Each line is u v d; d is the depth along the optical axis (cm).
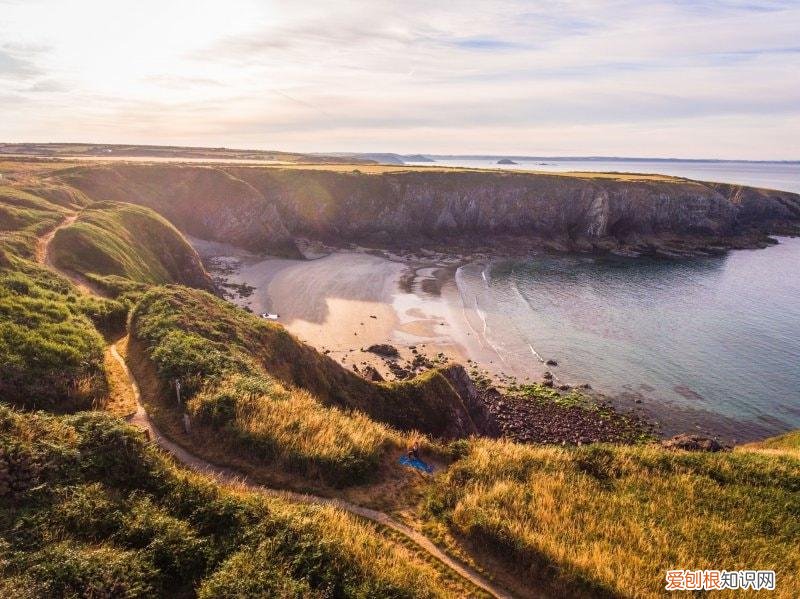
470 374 5153
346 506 1597
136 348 2597
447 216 12056
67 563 1075
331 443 1805
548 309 7438
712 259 11088
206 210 9806
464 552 1448
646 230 12619
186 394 2069
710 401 4919
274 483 1653
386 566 1265
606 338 6400
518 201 12444
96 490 1359
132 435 1584
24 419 1559
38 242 4547
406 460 1950
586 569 1352
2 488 1274
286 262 9312
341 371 3312
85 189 8638
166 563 1184
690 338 6481
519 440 3969
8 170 8412
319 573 1186
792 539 1681
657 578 1370
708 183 16688
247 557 1199
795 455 2478
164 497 1409
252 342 2909
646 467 2108
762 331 6769
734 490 1981
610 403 4806
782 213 15462
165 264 6294
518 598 1300
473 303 7488
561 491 1816
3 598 965
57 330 2400
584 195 12525
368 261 9819
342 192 11600
